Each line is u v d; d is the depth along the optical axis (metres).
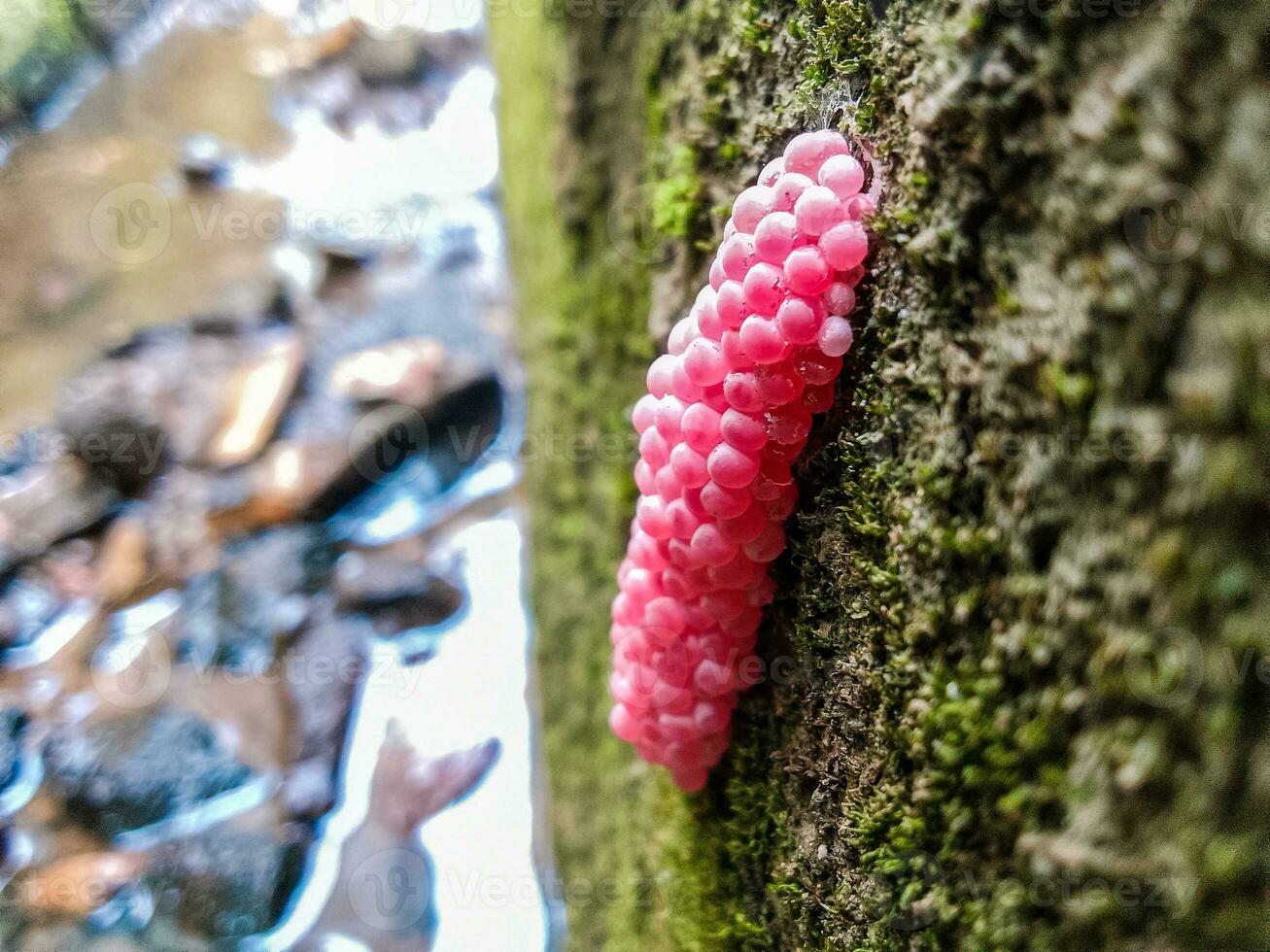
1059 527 0.05
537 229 0.14
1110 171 0.05
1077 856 0.05
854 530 0.07
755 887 0.08
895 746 0.07
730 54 0.09
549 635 0.14
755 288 0.06
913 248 0.06
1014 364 0.06
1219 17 0.05
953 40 0.06
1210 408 0.05
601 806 0.12
